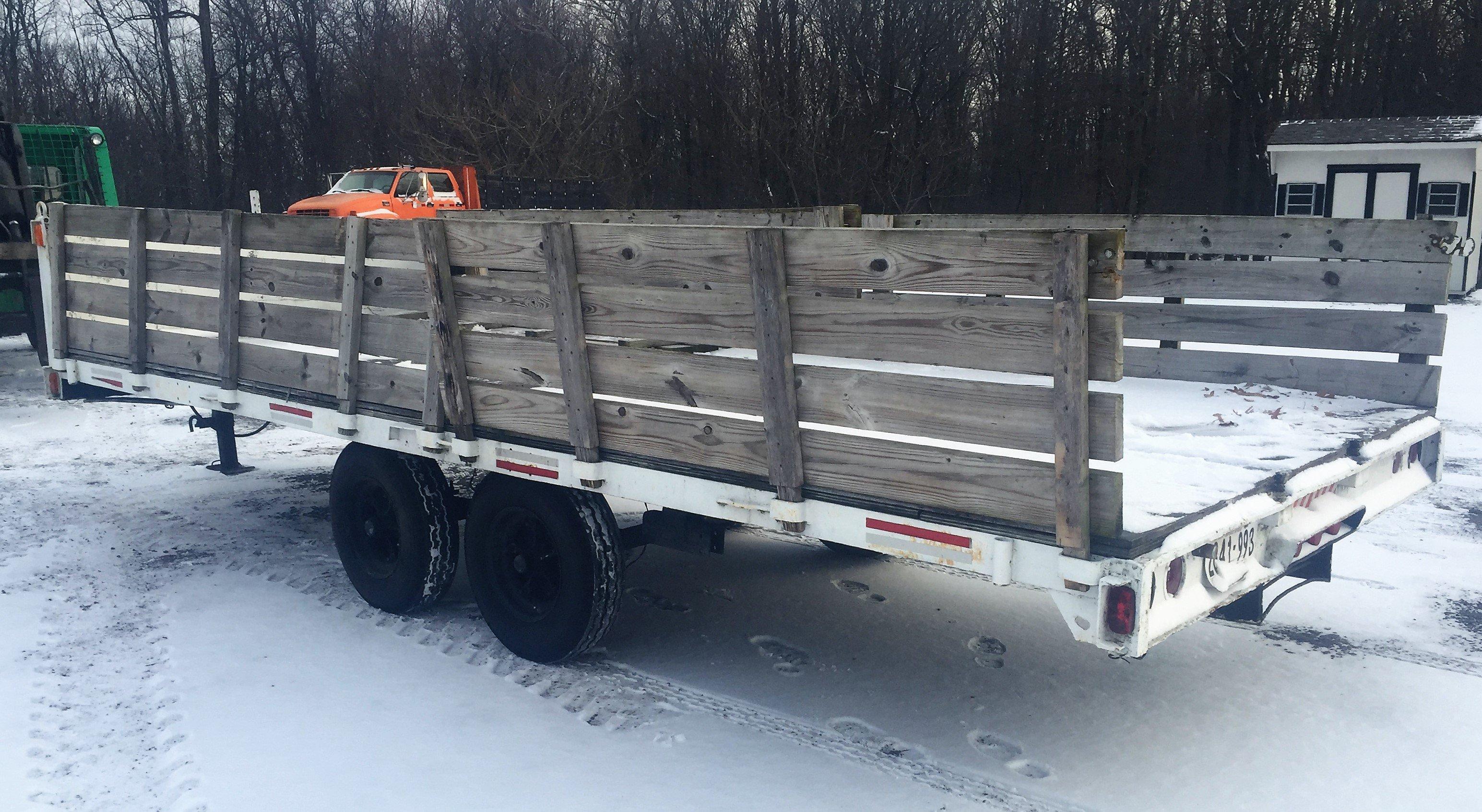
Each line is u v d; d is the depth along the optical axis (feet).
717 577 19.08
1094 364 9.75
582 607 14.53
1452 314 59.31
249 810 11.48
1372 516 14.47
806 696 14.38
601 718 13.67
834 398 11.57
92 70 120.67
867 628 16.72
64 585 18.58
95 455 29.09
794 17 107.45
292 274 17.51
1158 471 12.91
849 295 12.46
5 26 115.65
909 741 13.19
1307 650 15.80
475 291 14.93
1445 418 32.73
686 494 13.08
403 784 12.00
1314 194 75.46
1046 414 10.08
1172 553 10.20
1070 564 10.03
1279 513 12.56
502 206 84.07
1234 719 13.74
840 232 11.16
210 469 27.45
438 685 14.60
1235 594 11.60
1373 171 73.20
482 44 105.81
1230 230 18.83
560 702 14.12
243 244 18.28
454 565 16.92
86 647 15.79
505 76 103.19
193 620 16.93
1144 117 112.47
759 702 14.19
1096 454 9.91
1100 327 9.66
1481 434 30.48
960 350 10.53
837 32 108.58
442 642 16.12
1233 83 111.45
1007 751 12.99
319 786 11.94
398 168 67.36
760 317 11.80
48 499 24.40
